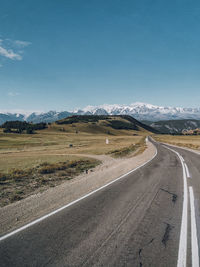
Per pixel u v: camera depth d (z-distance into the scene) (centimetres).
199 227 518
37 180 1258
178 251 409
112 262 375
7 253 412
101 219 574
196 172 1352
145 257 389
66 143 8475
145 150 3522
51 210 657
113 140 10375
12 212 653
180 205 688
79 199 772
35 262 381
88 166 1905
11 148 6569
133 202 723
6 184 1164
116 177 1227
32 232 500
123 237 468
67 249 421
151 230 502
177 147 4241
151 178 1161
